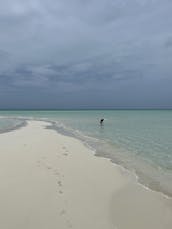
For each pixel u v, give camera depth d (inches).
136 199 324.8
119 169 468.8
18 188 351.6
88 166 482.9
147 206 304.2
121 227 253.6
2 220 263.6
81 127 1393.9
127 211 288.8
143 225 258.5
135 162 530.3
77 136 956.6
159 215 280.7
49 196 326.3
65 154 583.8
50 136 908.0
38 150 613.9
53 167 463.5
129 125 1537.9
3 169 440.8
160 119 2354.8
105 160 541.0
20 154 560.4
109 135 1005.8
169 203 314.2
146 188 367.9
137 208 297.7
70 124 1642.5
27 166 463.2
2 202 306.2
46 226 252.8
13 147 644.1
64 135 968.9
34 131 1082.1
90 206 300.4
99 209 293.1
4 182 374.6
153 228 253.3
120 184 382.3
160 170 467.2
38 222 260.4
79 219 268.1
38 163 487.5
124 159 557.6
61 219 267.0
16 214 276.8
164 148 705.0
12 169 442.0
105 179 404.5
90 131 1163.3
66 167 468.4
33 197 321.7
